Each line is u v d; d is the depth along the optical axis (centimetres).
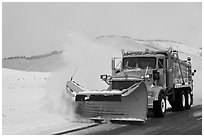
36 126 1257
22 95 2530
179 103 1956
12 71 4388
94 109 1430
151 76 1586
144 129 1230
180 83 1962
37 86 3497
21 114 1526
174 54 1872
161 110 1586
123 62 1745
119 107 1384
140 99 1348
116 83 1537
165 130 1206
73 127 1241
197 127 1280
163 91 1631
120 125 1326
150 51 1762
